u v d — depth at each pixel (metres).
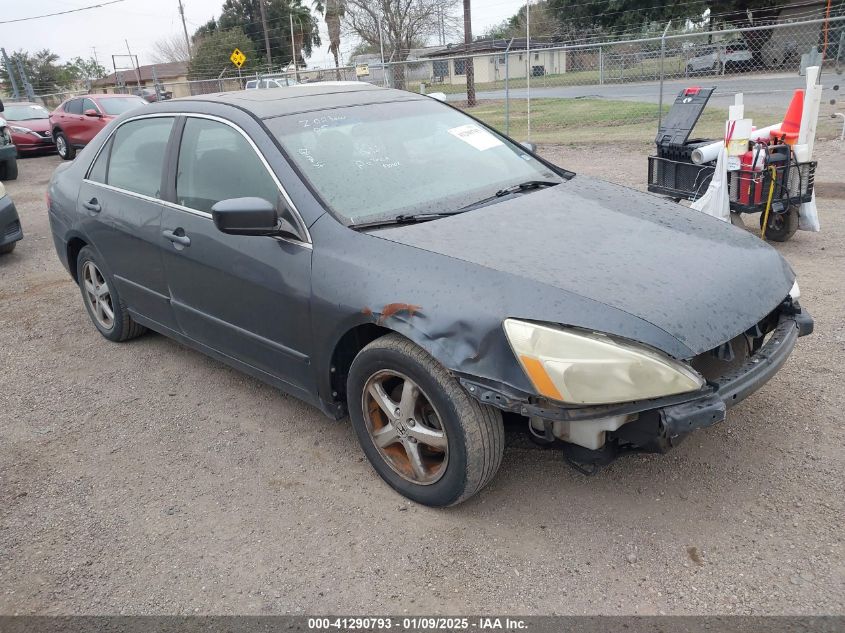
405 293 2.74
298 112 3.65
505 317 2.53
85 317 5.76
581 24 37.56
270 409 4.00
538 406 2.49
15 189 13.05
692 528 2.77
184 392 4.29
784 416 3.47
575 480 3.12
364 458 3.45
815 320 4.53
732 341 2.90
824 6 28.59
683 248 2.96
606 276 2.66
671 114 6.61
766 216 5.79
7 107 18.62
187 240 3.72
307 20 56.16
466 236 2.97
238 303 3.52
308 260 3.10
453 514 2.97
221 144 3.63
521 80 36.97
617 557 2.66
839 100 15.75
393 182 3.41
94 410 4.14
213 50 49.16
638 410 2.44
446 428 2.74
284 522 3.01
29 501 3.29
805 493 2.92
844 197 7.82
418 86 31.77
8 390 4.47
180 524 3.05
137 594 2.67
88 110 16.39
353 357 3.21
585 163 11.65
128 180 4.33
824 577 2.48
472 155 3.83
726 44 19.84
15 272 7.32
